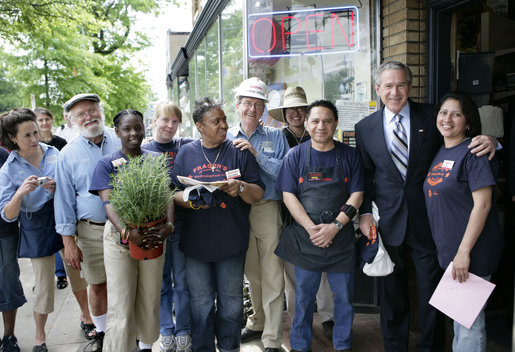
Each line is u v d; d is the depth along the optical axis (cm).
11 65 1123
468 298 226
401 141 271
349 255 272
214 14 585
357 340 324
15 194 278
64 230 279
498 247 233
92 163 287
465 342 234
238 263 269
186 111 1133
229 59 504
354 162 273
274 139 314
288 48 412
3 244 305
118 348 250
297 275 281
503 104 430
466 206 232
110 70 1596
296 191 278
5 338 316
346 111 401
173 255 307
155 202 227
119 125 259
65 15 893
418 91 354
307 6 403
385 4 372
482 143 227
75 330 359
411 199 266
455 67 375
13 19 846
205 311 271
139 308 267
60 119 1224
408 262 339
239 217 264
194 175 262
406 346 288
